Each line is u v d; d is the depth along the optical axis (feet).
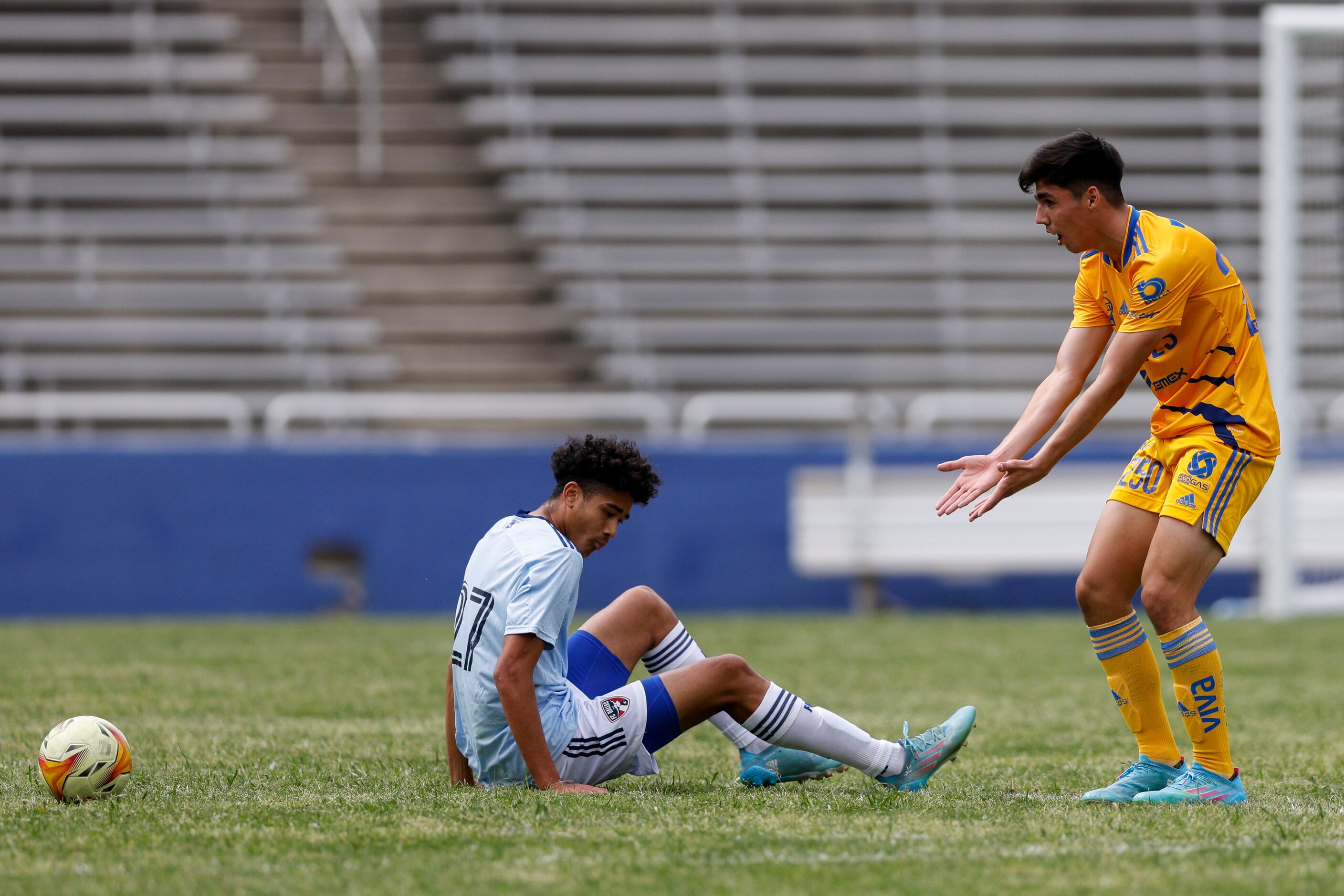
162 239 182.39
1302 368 143.95
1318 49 147.13
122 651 94.68
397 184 190.29
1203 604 136.15
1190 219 194.39
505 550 42.98
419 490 129.80
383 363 171.32
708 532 131.95
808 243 188.65
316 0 202.18
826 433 166.50
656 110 198.18
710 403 141.90
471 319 175.63
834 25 205.26
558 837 36.47
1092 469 135.54
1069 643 102.27
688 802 41.57
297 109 194.49
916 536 133.69
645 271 183.62
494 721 42.98
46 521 126.52
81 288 175.32
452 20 203.41
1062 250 191.11
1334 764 52.54
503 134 195.62
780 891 31.35
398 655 92.99
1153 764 44.98
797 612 132.67
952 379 176.35
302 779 46.73
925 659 91.86
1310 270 143.54
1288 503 123.85
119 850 35.22
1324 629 111.14
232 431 155.22
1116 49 206.69
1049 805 42.24
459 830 37.32
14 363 165.37
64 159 189.37
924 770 45.39
